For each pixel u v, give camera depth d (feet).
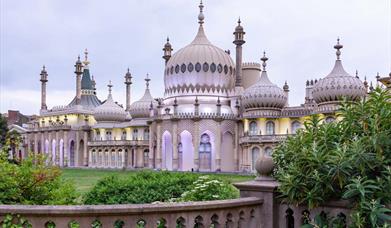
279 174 25.64
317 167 22.97
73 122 351.67
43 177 37.96
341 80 201.87
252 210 25.35
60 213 20.51
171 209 21.86
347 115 24.97
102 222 20.94
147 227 21.54
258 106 232.12
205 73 253.03
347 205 22.56
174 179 54.70
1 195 35.24
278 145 28.91
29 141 388.98
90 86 390.01
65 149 344.08
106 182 55.06
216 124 241.55
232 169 245.45
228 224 24.40
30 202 36.45
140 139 306.96
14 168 37.37
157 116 256.93
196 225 25.23
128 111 352.08
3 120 285.84
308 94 264.93
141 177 57.98
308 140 25.36
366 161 21.34
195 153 238.27
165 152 254.06
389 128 22.49
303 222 24.66
